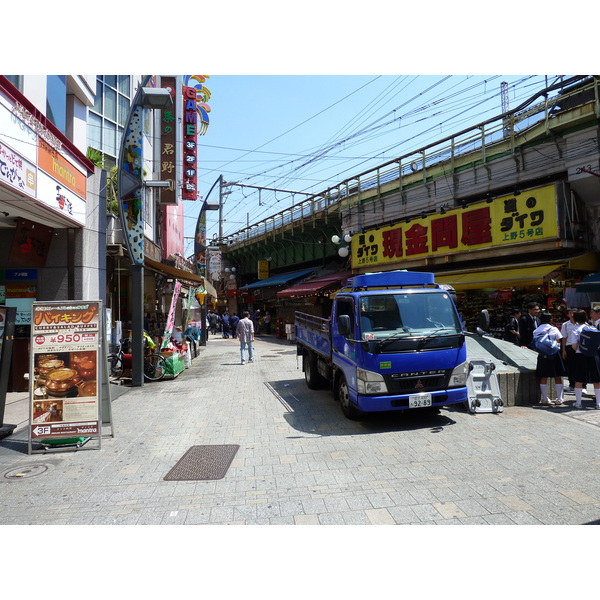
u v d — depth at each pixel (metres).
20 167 7.13
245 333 15.01
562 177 14.16
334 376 8.01
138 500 4.32
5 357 6.75
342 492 4.34
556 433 5.93
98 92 14.28
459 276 15.75
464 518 3.72
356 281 7.58
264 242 31.47
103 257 11.16
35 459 5.69
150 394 9.93
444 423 6.67
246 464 5.27
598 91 12.44
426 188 18.55
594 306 10.02
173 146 17.17
